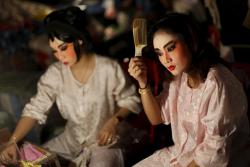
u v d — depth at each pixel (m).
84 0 3.90
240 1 2.15
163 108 1.83
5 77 2.52
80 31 1.87
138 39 1.68
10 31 3.29
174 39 1.56
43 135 2.36
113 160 1.92
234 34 2.28
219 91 1.55
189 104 1.67
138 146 2.15
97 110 2.03
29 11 3.39
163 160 1.87
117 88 2.03
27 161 1.81
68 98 2.05
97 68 2.00
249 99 1.96
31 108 2.06
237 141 1.67
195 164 1.61
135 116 2.20
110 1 3.96
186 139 1.74
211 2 2.30
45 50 3.20
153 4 3.73
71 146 2.12
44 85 2.08
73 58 1.91
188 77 1.65
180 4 3.28
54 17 1.86
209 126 1.58
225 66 1.64
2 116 2.34
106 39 3.46
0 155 1.85
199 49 1.58
